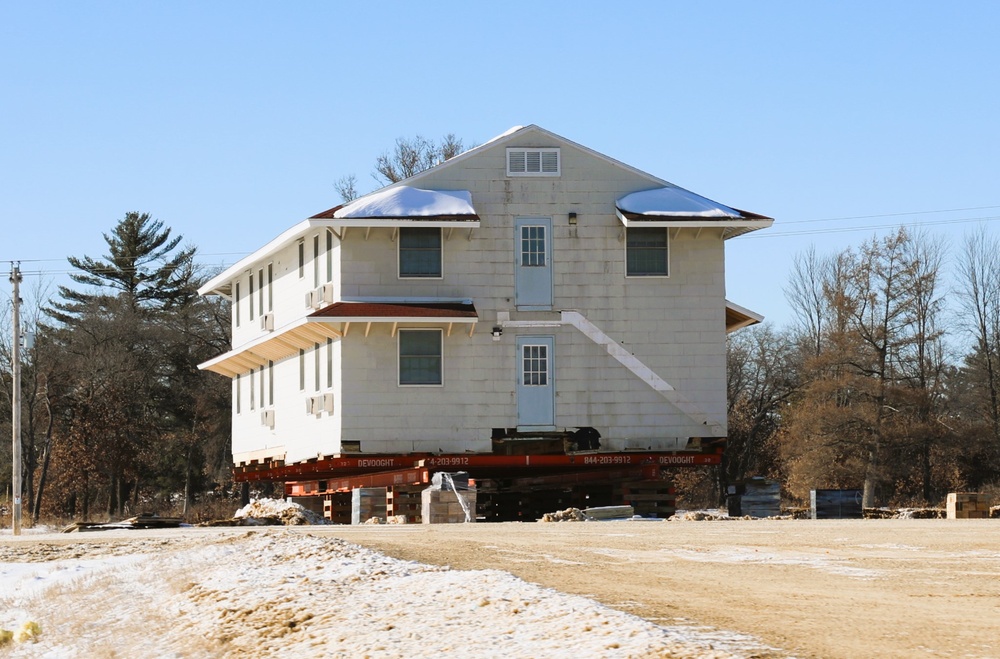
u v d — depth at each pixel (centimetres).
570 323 4184
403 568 1609
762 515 4022
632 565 1683
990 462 6925
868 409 6600
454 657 1044
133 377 7631
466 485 3597
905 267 6862
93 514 7556
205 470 8062
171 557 2080
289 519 3997
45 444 7400
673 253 4238
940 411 7506
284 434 4659
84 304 8750
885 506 6806
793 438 6969
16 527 4228
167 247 9269
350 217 4034
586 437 4153
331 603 1422
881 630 1068
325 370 4234
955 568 1645
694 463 4181
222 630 1389
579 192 4234
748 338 8638
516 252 4194
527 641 1069
